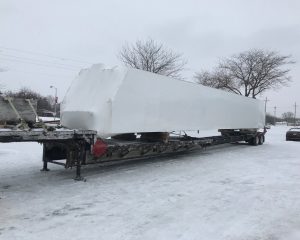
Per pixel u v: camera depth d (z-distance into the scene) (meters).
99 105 10.59
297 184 10.69
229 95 19.62
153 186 9.77
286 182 10.97
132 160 14.41
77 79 11.81
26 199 7.98
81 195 8.48
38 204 7.63
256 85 49.19
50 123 12.05
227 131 21.16
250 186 10.24
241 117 21.56
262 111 25.69
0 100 8.43
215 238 6.00
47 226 6.33
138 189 9.33
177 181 10.59
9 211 7.10
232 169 13.20
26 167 11.80
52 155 11.10
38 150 16.02
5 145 17.88
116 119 10.80
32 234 5.93
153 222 6.72
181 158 15.69
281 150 21.22
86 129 10.23
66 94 11.66
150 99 12.34
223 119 18.81
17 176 10.36
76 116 10.65
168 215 7.18
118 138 13.16
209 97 16.98
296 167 14.21
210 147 21.84
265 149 21.69
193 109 15.38
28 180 9.88
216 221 6.91
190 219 6.97
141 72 11.87
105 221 6.70
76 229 6.23
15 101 8.72
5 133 7.53
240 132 22.72
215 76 51.22
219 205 8.07
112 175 11.04
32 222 6.51
